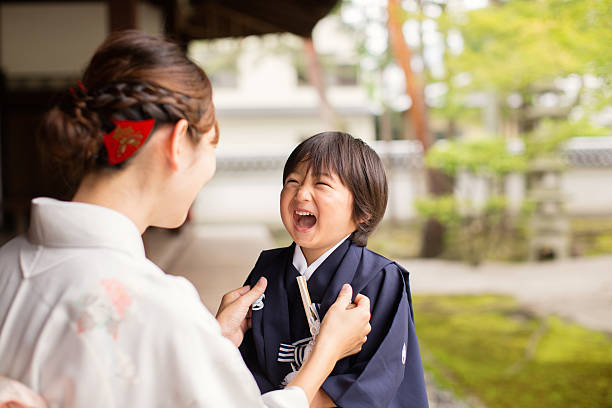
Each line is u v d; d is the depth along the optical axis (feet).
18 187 31.55
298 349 3.57
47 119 2.72
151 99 2.68
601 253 34.88
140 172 2.80
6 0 30.50
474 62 27.78
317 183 3.54
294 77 69.51
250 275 4.06
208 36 26.63
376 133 66.69
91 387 2.45
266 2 20.56
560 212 33.76
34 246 2.78
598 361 18.25
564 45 18.75
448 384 16.66
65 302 2.53
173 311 2.55
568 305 24.71
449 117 39.58
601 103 20.77
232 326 3.53
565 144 34.17
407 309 3.68
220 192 58.59
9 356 2.56
